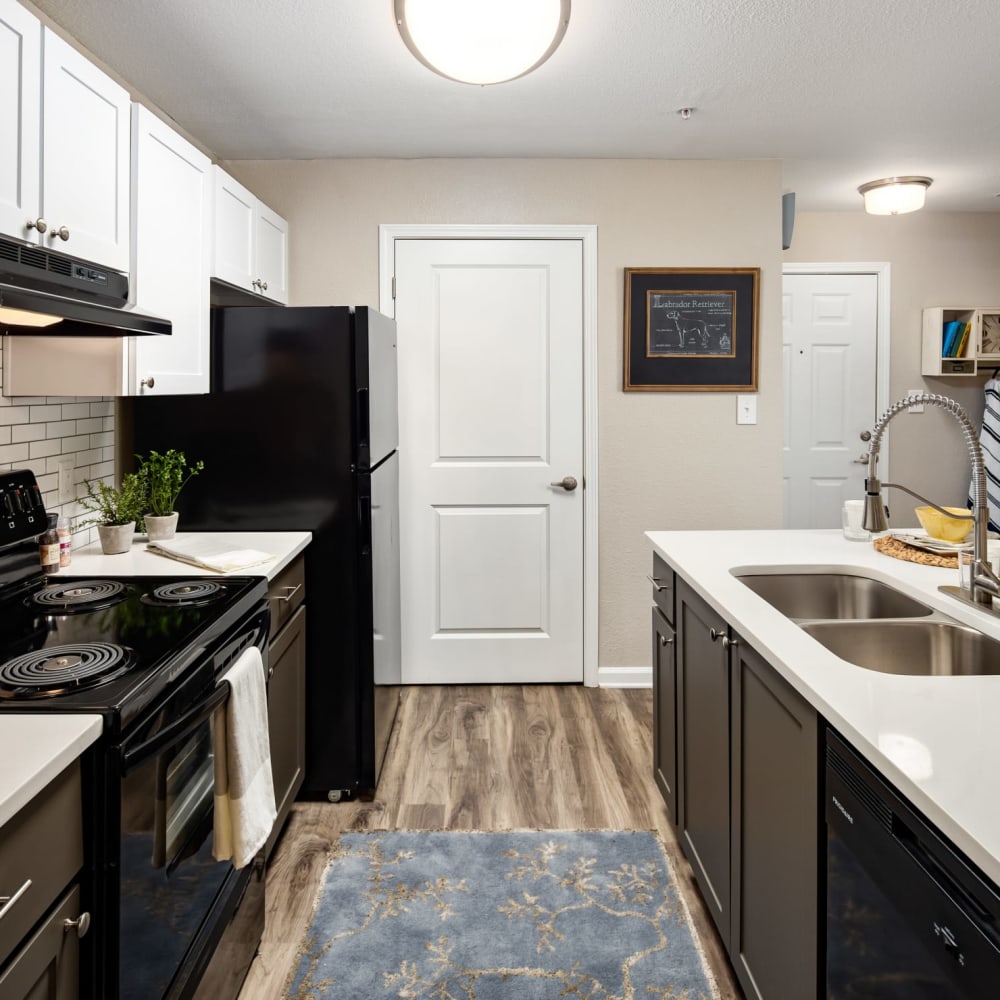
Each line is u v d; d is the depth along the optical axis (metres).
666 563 2.15
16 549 1.73
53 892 0.94
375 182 3.18
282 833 2.23
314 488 2.41
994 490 4.04
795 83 2.42
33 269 1.42
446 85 2.41
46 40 1.49
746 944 1.48
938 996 0.80
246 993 1.61
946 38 2.13
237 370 2.39
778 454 3.31
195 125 2.76
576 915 1.86
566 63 2.27
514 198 3.20
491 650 3.40
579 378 3.31
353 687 2.43
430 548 3.36
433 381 3.30
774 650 1.28
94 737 1.01
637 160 3.20
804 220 4.17
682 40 2.13
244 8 1.94
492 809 2.36
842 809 1.04
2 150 1.38
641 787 2.49
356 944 1.76
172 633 1.39
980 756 0.89
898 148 3.06
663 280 3.23
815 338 4.22
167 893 1.22
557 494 3.35
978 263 4.20
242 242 2.59
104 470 2.40
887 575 1.81
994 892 0.70
